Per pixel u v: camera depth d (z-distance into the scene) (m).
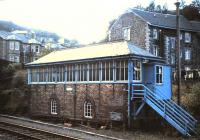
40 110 29.19
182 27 54.09
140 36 49.84
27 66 30.50
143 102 22.06
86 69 24.98
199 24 58.53
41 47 74.56
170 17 55.25
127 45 23.94
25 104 32.72
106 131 21.45
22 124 24.05
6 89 36.41
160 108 21.11
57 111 27.39
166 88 25.06
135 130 21.75
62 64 26.89
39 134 19.08
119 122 22.30
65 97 26.67
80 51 27.41
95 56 24.25
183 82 36.12
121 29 52.44
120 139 17.58
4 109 33.59
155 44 50.81
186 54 55.41
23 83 35.56
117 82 22.53
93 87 24.25
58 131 20.53
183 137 19.92
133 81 22.25
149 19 50.50
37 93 29.75
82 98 25.11
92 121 24.02
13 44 69.31
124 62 22.34
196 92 26.75
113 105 22.66
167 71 25.30
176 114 21.41
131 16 51.12
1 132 20.00
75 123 25.41
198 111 25.78
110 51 24.23
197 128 21.09
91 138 17.89
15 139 17.59
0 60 39.78
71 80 26.28
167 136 20.19
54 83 27.83
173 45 53.41
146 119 22.45
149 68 24.03
